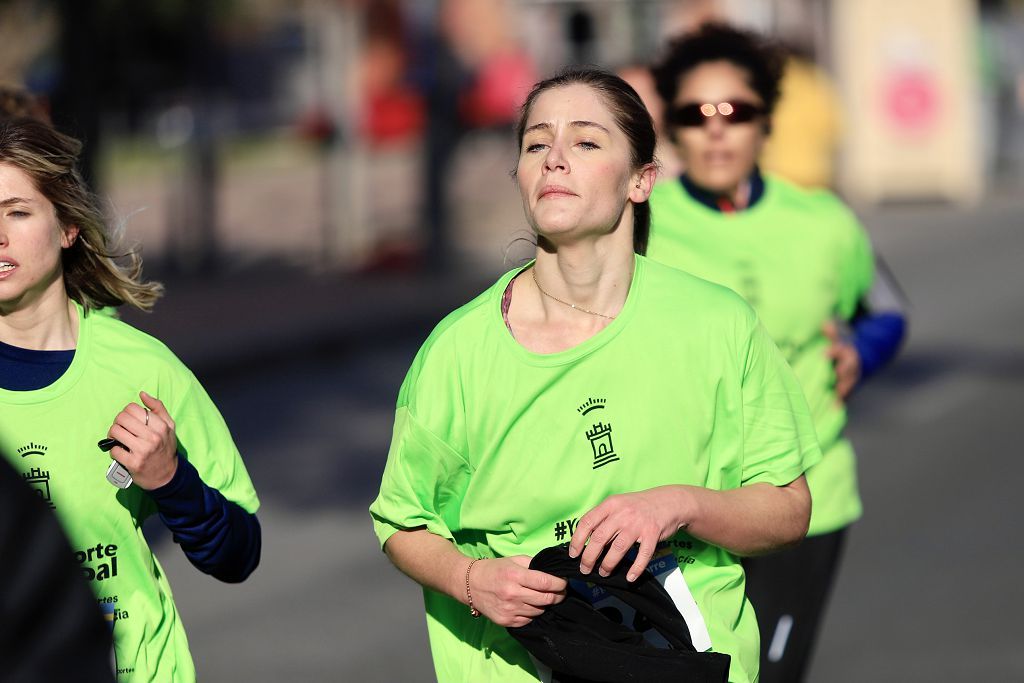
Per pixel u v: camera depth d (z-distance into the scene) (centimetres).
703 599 1212
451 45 6700
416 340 5459
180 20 6341
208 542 1202
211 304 5769
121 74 6300
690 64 1698
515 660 1216
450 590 1166
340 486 3369
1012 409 3922
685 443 1188
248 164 10588
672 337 1184
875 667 2189
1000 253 6875
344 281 6419
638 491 1187
